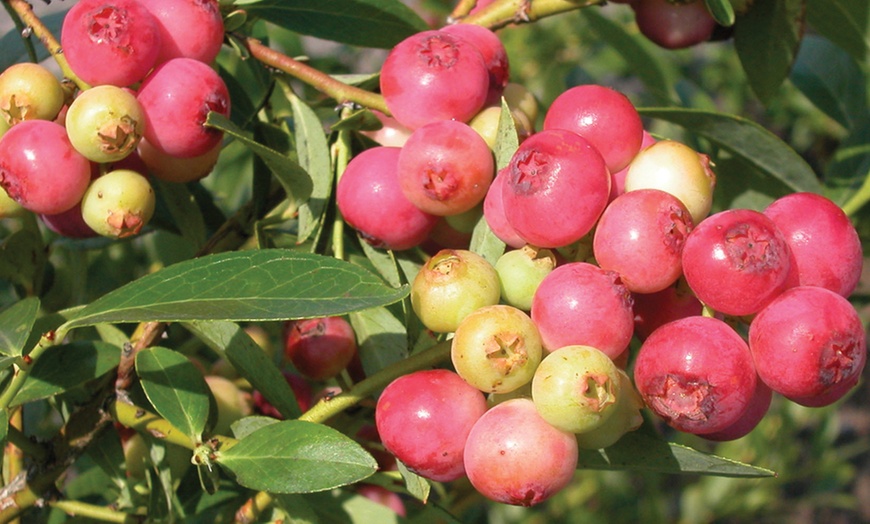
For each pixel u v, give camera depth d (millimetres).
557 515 594
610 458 262
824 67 379
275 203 313
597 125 263
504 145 267
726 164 340
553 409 240
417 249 292
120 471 306
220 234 312
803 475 565
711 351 241
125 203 271
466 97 275
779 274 243
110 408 288
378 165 276
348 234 307
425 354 257
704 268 244
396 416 248
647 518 573
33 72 271
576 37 613
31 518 322
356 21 312
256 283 249
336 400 263
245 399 307
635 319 262
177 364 272
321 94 362
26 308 266
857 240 254
